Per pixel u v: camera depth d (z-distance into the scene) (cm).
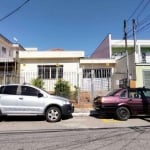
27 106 1346
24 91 1370
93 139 899
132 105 1429
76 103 1891
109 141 865
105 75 2738
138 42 3600
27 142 855
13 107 1337
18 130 1100
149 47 3634
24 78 2220
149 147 778
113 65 2756
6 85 1375
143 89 1480
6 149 761
